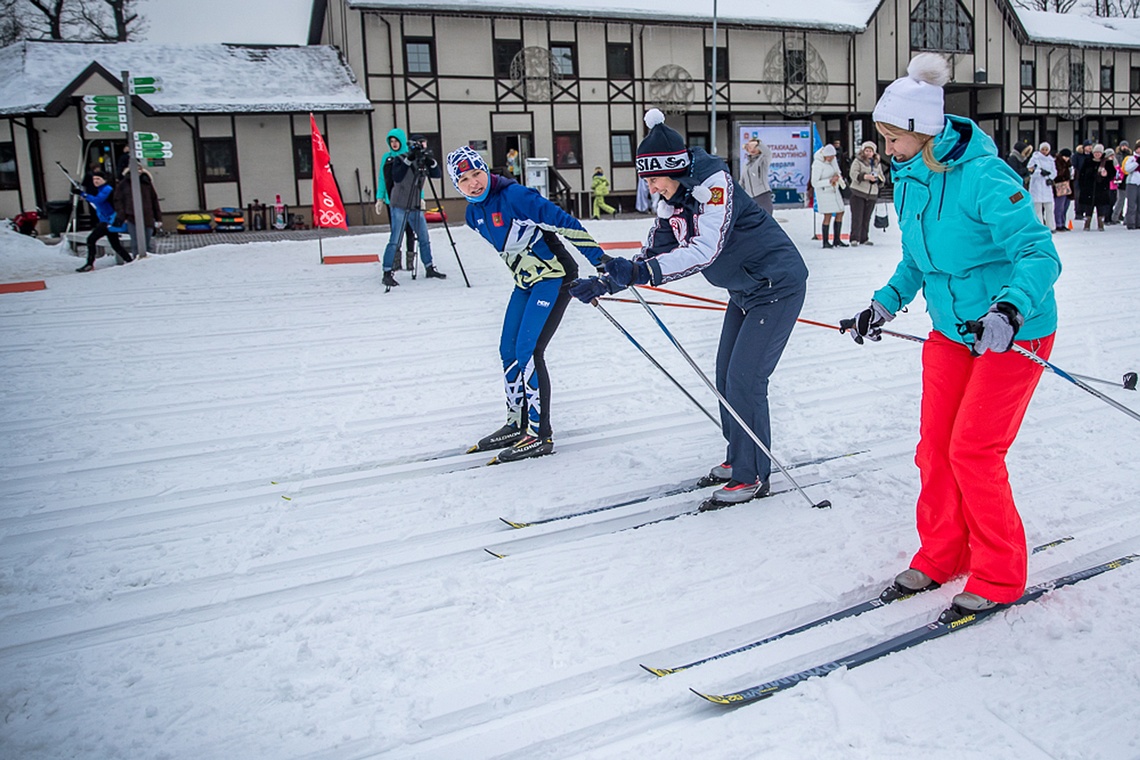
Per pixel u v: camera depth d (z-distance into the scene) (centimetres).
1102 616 248
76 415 473
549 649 241
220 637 252
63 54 2155
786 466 380
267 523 330
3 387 532
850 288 867
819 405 468
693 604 263
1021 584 248
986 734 202
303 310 795
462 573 286
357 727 210
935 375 259
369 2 2177
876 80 2839
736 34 2608
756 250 313
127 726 213
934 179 241
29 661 242
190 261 1162
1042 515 316
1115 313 691
